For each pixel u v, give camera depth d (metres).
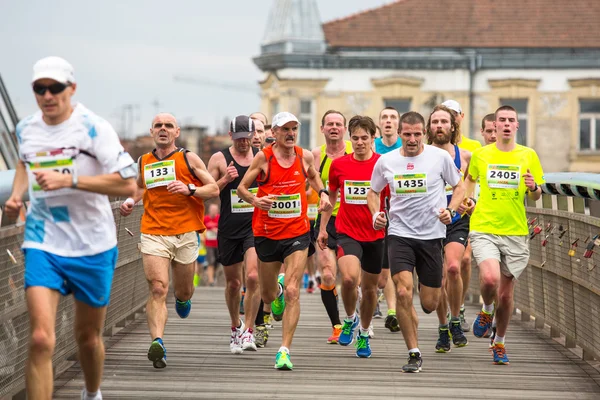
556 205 22.50
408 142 18.22
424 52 80.81
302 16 81.56
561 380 17.98
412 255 18.44
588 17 82.38
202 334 23.16
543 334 23.77
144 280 26.75
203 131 136.12
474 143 23.95
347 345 21.81
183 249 19.23
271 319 26.44
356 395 16.47
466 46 80.81
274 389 16.89
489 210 19.88
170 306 28.83
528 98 80.88
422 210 18.30
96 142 12.93
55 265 12.98
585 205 21.00
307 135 81.38
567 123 80.81
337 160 19.77
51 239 13.03
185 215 19.16
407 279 18.28
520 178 19.80
